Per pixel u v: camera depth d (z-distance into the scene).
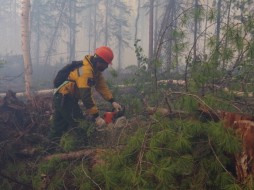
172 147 3.04
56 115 4.61
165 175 2.76
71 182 3.66
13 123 4.97
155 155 2.94
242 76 4.25
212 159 2.98
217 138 2.89
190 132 3.11
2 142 4.23
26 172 4.00
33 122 4.96
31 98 5.92
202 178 2.91
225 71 4.34
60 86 4.50
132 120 4.30
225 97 4.03
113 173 3.04
